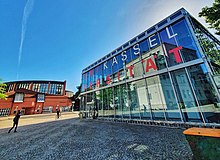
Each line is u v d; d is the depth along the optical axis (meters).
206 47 9.12
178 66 9.00
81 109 21.36
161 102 13.42
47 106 44.53
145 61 11.98
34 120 22.22
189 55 8.54
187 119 8.38
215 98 7.02
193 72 8.22
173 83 9.35
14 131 10.64
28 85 55.16
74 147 5.38
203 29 10.25
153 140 5.62
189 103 8.80
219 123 6.63
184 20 9.20
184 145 4.63
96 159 3.97
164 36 10.59
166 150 4.27
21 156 4.64
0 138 8.25
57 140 6.88
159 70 10.32
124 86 13.77
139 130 8.10
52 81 58.84
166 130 7.53
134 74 12.84
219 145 2.25
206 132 2.48
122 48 14.81
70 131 9.41
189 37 8.72
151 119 10.54
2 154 4.96
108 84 15.99
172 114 10.87
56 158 4.25
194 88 8.11
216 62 9.39
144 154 4.09
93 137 7.03
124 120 12.55
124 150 4.62
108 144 5.51
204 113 7.46
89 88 19.86
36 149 5.45
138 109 12.84
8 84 54.00
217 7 7.48
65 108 48.72
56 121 18.64
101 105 16.75
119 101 14.03
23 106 39.88
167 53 10.11
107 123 12.77
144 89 13.93
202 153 2.46
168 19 10.38
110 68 16.22
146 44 12.17
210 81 7.29
